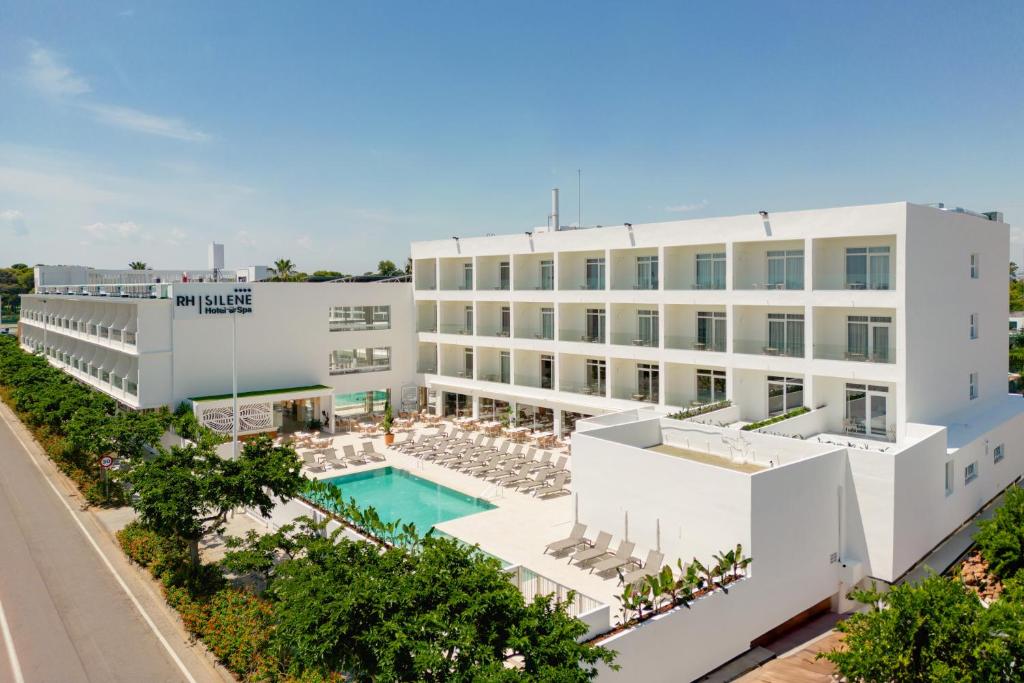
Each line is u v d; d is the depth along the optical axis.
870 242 26.61
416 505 27.38
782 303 28.02
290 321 39.34
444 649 10.50
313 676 13.52
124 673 15.16
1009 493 19.97
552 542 22.09
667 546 19.89
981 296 30.25
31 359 47.81
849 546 20.45
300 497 22.22
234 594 17.55
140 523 22.84
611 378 34.88
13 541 23.06
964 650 10.89
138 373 34.28
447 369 45.97
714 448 23.53
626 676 14.40
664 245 32.00
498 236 40.09
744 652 17.41
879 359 25.97
